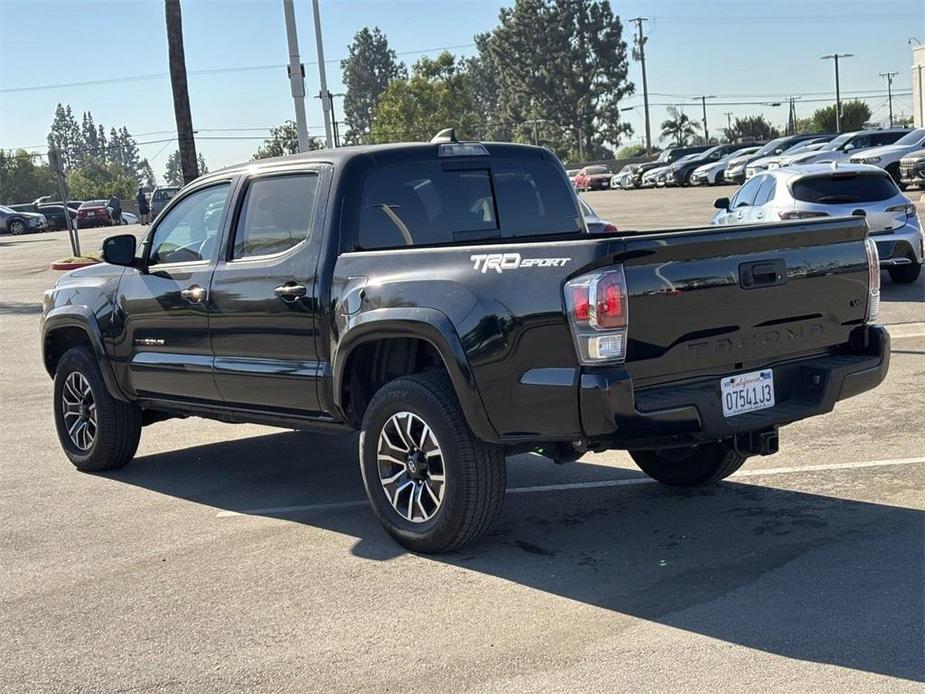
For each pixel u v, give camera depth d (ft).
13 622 16.22
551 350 15.88
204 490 23.39
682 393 16.07
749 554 17.43
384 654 14.35
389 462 18.60
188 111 85.10
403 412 18.02
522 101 376.89
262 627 15.51
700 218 99.40
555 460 17.48
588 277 15.42
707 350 16.47
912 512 18.99
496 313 16.42
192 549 19.26
